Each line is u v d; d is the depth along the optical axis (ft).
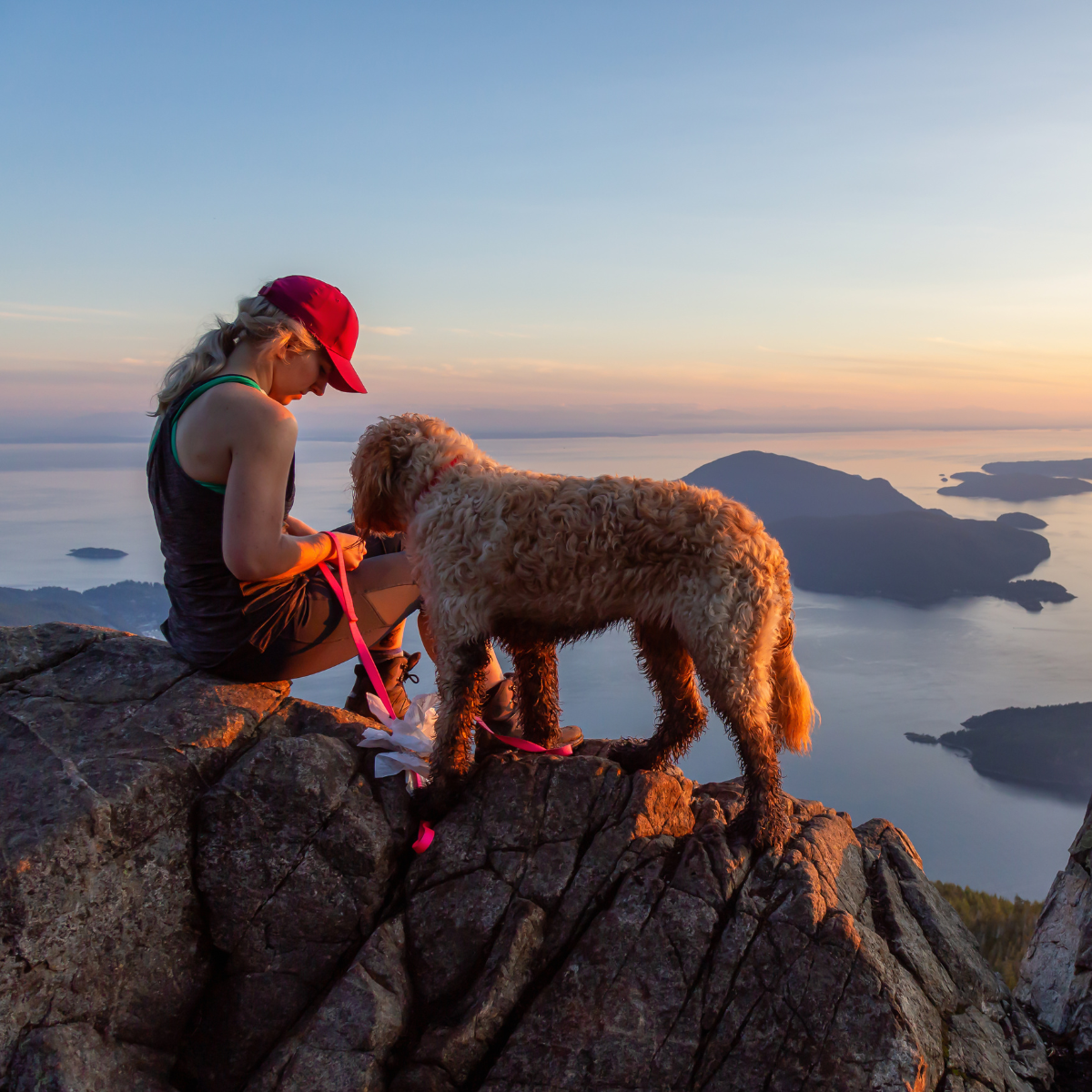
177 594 7.34
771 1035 6.48
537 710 7.94
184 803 6.79
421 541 7.32
